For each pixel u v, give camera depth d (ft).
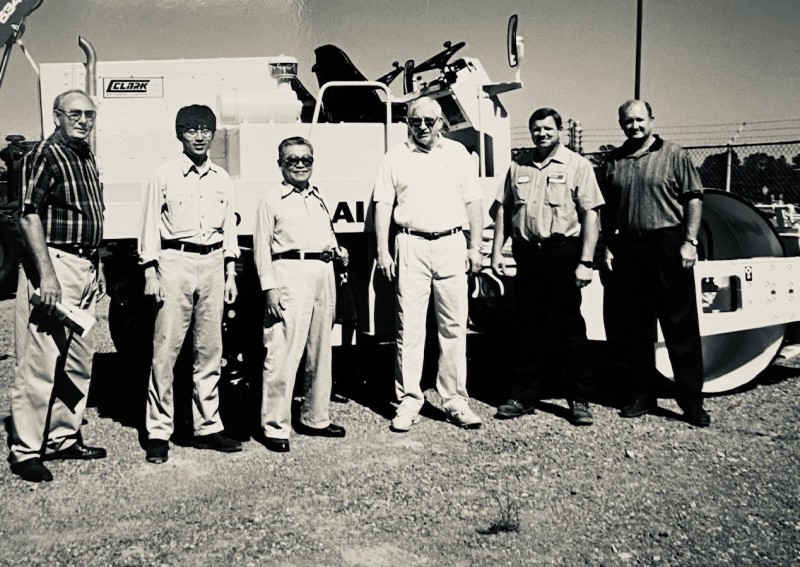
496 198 17.42
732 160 37.47
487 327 21.94
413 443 15.69
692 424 16.78
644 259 16.81
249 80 20.26
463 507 12.42
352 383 20.83
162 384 14.85
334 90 21.67
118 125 19.77
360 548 11.01
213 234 14.92
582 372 16.88
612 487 13.21
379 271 17.63
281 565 10.52
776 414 17.60
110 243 19.67
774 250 19.76
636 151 16.97
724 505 12.43
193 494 13.15
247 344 18.20
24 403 13.91
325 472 14.10
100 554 10.91
